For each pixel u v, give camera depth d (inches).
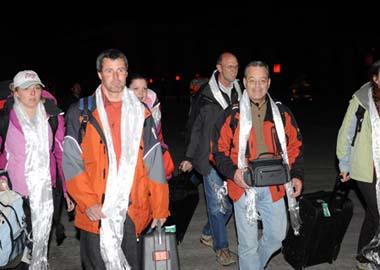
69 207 171.9
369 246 187.5
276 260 211.5
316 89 1742.1
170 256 144.9
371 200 183.2
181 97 1669.5
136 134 141.8
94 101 142.6
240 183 164.4
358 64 1856.5
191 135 203.8
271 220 171.0
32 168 165.3
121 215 140.5
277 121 169.0
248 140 167.9
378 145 177.0
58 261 213.5
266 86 166.6
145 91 202.1
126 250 146.3
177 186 216.1
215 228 205.5
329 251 196.7
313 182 357.4
